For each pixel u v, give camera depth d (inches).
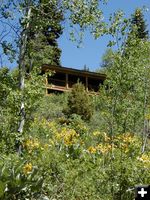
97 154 400.2
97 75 1792.6
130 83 607.5
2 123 456.8
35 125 560.4
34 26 485.7
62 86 1712.6
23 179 308.2
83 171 342.3
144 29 1589.6
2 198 292.0
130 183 330.3
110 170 336.8
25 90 458.3
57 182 340.2
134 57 580.4
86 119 1128.8
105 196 326.3
